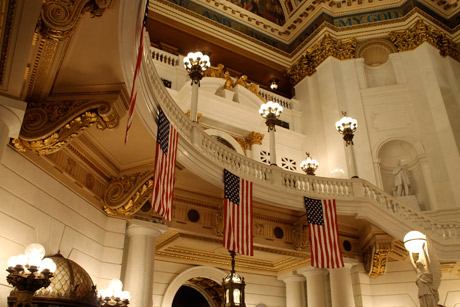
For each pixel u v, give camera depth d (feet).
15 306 21.17
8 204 24.91
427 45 67.15
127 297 29.35
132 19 22.77
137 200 33.91
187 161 35.40
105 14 22.03
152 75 33.01
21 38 19.07
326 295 50.65
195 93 41.98
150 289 34.37
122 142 31.99
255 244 43.68
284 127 68.33
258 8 78.64
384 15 72.79
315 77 71.77
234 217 37.14
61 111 26.78
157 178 29.22
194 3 71.67
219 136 59.67
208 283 52.65
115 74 26.35
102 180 34.35
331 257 40.91
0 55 19.75
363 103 66.80
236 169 41.01
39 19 19.53
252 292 53.21
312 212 42.73
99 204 33.58
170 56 61.62
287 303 53.72
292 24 78.28
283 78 77.97
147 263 34.88
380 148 63.98
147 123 29.99
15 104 22.06
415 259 28.96
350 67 69.36
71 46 24.04
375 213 45.50
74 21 20.02
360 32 72.13
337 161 62.18
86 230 31.50
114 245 33.65
